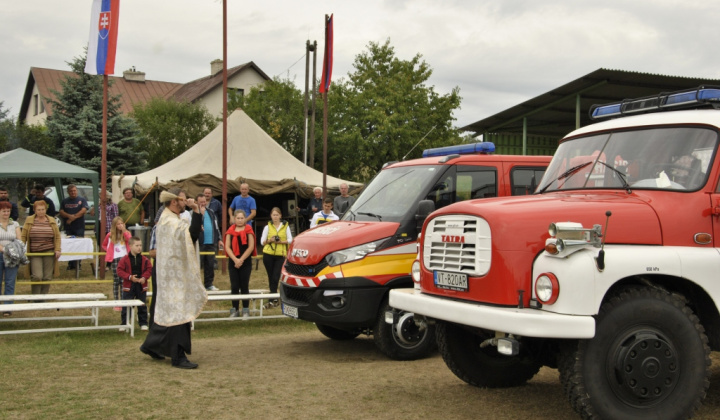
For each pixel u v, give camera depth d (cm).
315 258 758
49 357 743
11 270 1038
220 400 561
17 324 989
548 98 2005
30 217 1115
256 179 1869
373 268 752
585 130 603
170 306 698
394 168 874
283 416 516
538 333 429
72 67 3191
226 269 1545
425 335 758
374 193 853
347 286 741
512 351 454
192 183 1764
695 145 513
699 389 464
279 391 595
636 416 452
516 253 466
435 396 580
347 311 740
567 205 487
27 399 555
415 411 532
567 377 456
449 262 516
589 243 449
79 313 1087
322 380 642
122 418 505
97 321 920
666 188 507
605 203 492
